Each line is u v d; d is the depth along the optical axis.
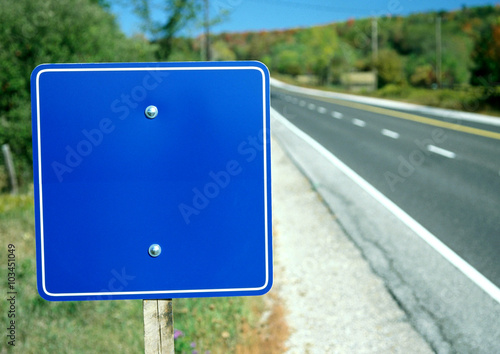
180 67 1.52
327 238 6.29
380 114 24.00
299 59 84.81
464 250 5.84
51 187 1.52
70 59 12.50
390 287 4.84
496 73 26.44
